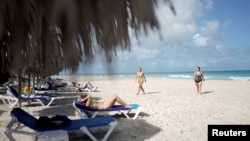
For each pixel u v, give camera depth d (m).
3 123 6.68
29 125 4.49
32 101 11.41
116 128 6.27
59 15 0.40
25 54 0.61
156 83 30.22
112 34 0.45
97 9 0.43
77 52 0.48
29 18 0.53
